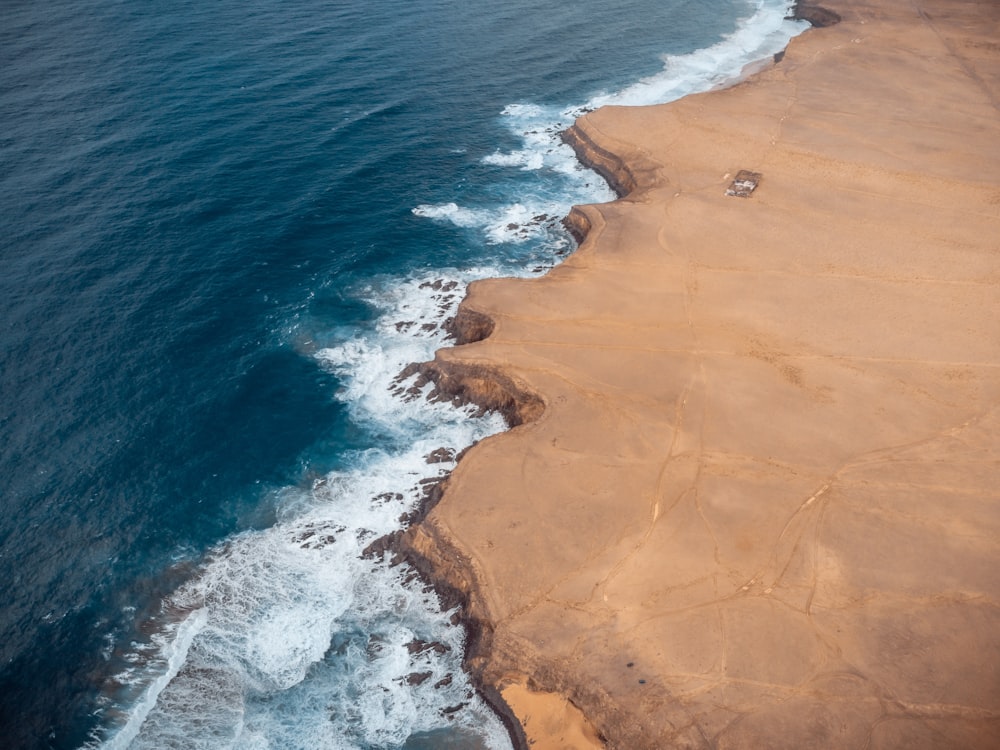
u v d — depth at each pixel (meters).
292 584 50.03
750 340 62.72
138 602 49.28
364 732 43.41
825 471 52.09
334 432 59.69
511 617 44.75
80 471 55.81
